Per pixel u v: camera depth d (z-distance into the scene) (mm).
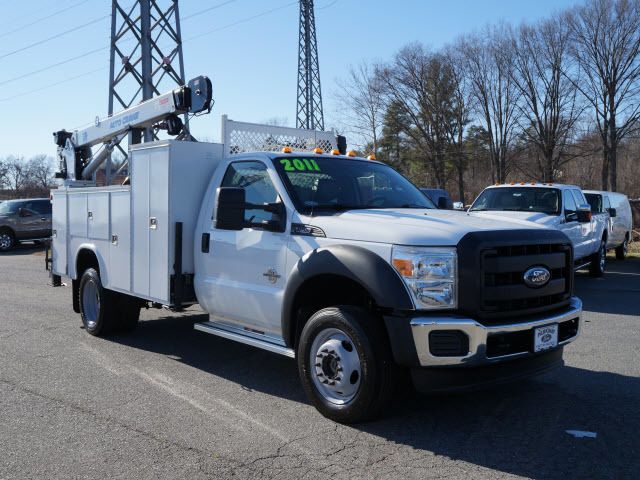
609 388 5566
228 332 5781
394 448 4223
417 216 4965
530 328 4441
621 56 40812
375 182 5969
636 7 39750
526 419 4785
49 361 6531
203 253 6098
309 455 4102
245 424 4680
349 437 4414
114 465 3955
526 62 46562
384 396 4480
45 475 3814
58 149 11055
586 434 4473
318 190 5500
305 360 4875
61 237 8641
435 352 4211
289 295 5016
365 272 4402
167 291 6184
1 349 7070
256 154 5816
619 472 3850
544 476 3799
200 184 6309
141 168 6586
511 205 12078
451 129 53906
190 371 6172
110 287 7293
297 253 5051
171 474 3824
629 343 7320
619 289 11977
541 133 47250
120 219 7008
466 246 4305
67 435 4457
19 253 21906
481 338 4180
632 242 22797
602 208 14508
